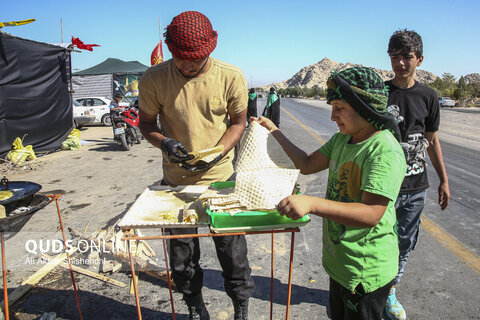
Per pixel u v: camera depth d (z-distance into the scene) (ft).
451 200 15.72
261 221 5.11
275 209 5.04
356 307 5.20
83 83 65.16
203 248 11.49
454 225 12.97
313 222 13.50
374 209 4.49
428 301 8.56
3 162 24.90
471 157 25.43
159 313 8.36
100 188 18.63
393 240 5.19
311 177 19.52
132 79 65.87
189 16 5.80
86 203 16.17
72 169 23.39
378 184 4.46
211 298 8.90
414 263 10.30
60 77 30.48
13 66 25.93
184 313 8.36
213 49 6.07
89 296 8.97
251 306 8.50
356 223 4.51
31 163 25.13
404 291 8.97
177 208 5.96
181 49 5.70
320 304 8.57
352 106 4.66
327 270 5.51
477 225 12.97
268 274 9.87
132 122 31.48
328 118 59.00
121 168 23.47
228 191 6.06
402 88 7.38
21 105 26.73
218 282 9.60
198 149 6.94
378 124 4.77
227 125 7.30
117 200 16.52
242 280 7.15
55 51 29.68
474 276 9.61
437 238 11.87
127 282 9.61
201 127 6.80
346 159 5.14
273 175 5.51
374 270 5.02
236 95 6.74
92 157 27.61
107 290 9.22
